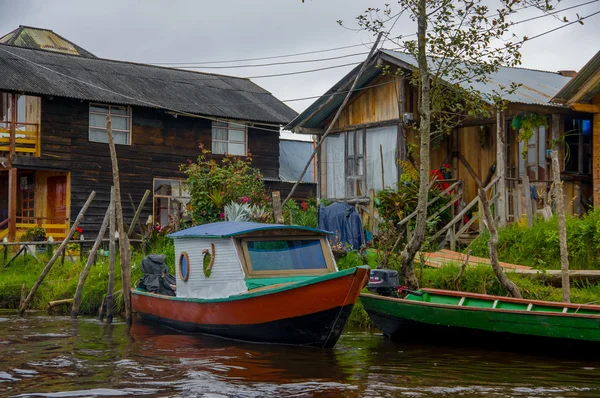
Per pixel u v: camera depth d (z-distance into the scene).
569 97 19.34
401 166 21.28
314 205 22.64
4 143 27.12
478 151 22.20
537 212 18.81
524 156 20.70
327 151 23.89
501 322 12.23
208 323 13.86
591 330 11.35
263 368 10.99
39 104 27.47
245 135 32.44
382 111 22.27
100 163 28.69
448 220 19.56
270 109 33.09
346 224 19.00
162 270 17.09
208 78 34.38
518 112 20.42
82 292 18.75
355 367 11.09
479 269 15.46
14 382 10.12
